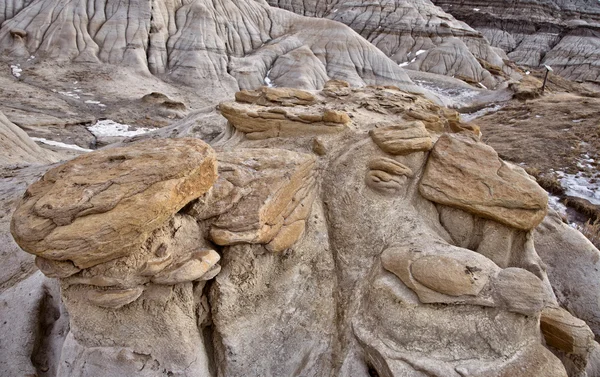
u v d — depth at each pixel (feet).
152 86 116.16
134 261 12.37
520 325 14.64
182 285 13.69
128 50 126.00
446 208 20.61
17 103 83.56
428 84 159.84
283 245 16.53
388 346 14.82
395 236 19.12
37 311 16.47
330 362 16.03
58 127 73.82
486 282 15.11
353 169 21.84
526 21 300.81
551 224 26.58
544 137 68.44
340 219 19.97
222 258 15.34
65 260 11.54
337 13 229.04
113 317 13.20
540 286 14.79
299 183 18.19
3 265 21.24
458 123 33.65
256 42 155.74
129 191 12.05
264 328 15.55
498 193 19.49
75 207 11.50
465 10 311.06
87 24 128.57
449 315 14.84
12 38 119.34
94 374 13.30
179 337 13.51
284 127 26.50
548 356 14.38
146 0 137.08
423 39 202.18
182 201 13.06
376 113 31.48
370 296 16.48
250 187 16.06
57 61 115.96
